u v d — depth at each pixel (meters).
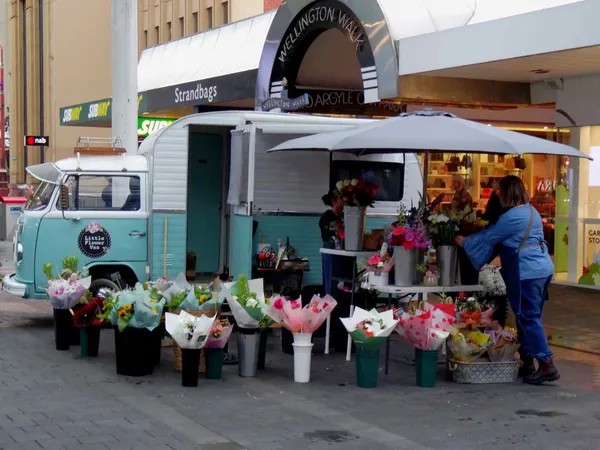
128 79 14.62
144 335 8.98
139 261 11.98
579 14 10.87
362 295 10.12
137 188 11.99
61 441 6.75
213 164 13.51
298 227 11.97
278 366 9.66
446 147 8.48
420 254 9.15
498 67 13.01
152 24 32.78
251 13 26.28
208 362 8.94
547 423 7.36
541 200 18.39
